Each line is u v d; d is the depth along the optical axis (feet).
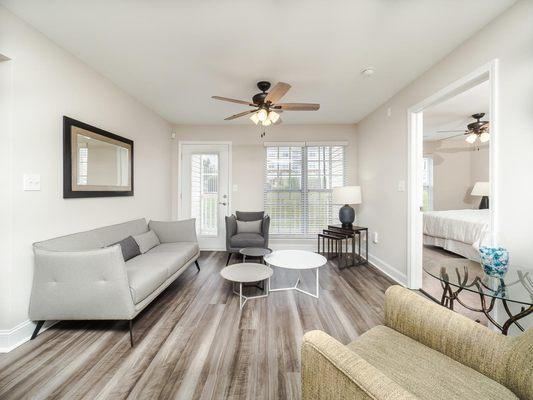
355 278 10.09
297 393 4.34
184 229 10.98
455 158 18.57
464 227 11.80
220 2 5.25
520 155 5.17
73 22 5.91
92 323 6.61
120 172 9.52
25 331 5.85
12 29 5.62
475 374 2.93
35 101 6.17
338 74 8.39
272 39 6.53
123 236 8.91
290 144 14.65
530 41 4.97
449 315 3.37
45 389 4.38
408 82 9.01
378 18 5.71
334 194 12.78
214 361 5.13
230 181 14.84
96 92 8.29
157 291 7.09
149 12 5.57
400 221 9.73
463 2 5.23
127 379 4.62
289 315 7.04
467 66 6.47
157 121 12.80
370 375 2.22
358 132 14.39
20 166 5.82
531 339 2.71
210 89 9.70
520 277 4.76
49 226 6.53
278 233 14.94
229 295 8.43
